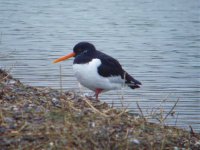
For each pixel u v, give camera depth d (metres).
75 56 14.11
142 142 9.74
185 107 16.22
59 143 9.20
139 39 26.34
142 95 17.06
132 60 22.11
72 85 17.64
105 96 16.56
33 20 30.33
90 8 34.88
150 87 18.20
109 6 35.69
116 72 13.81
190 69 20.80
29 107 10.32
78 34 27.05
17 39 25.30
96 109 10.64
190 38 26.92
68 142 9.25
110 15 32.66
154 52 23.64
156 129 10.48
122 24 30.09
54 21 30.27
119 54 23.19
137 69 20.70
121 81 14.00
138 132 10.00
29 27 28.36
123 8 35.06
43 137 9.29
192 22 31.11
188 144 10.27
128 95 16.92
